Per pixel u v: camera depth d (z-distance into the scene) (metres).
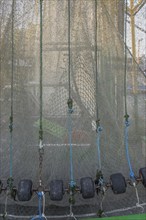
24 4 3.35
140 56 3.73
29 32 3.35
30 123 3.30
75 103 3.29
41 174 3.01
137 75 3.51
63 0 3.34
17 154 3.24
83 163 3.22
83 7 3.36
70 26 3.33
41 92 3.15
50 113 3.28
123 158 3.32
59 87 3.31
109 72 3.41
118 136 3.36
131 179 3.06
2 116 3.33
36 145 3.25
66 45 3.33
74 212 3.13
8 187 2.89
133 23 3.71
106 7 3.43
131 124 3.47
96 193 3.05
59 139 3.24
